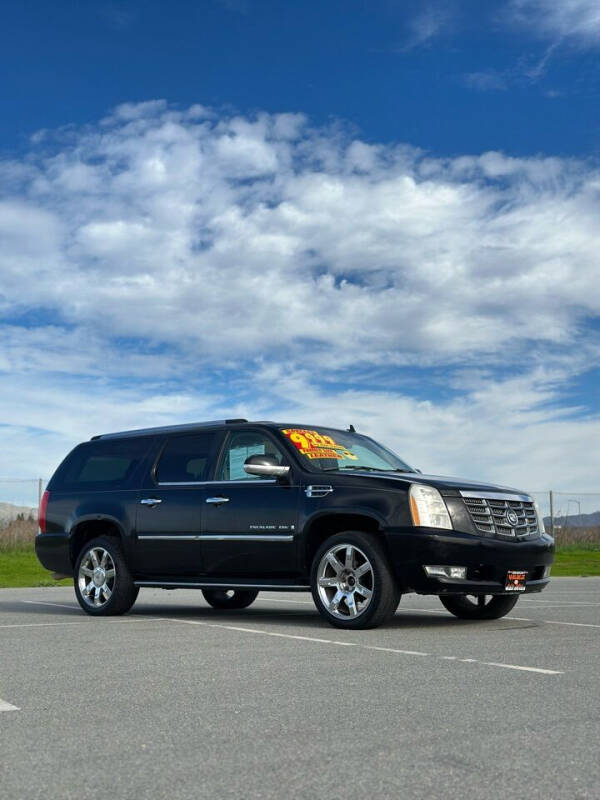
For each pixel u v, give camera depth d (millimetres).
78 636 7477
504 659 6078
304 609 10820
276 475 8555
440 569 7820
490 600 9211
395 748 3641
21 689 4961
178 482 9469
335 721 4133
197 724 4078
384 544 8031
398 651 6477
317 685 5062
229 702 4578
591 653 6387
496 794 3047
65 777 3254
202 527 9109
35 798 3018
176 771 3324
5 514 23344
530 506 8688
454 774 3273
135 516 9656
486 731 3932
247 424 9281
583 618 9266
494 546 8016
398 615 9750
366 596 7969
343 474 8414
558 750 3609
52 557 10383
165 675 5410
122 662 5945
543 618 9273
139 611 10453
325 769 3342
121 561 9656
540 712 4324
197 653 6375
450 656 6219
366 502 8094
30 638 7336
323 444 9109
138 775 3273
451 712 4328
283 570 8570
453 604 9289
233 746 3678
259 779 3219
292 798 3010
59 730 3973
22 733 3920
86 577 9961
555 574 20062
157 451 9859
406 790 3090
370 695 4762
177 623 8672
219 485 9117
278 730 3955
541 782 3176
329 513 8242
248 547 8773
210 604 11172
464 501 8078
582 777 3236
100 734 3895
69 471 10594
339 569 8148
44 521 10523
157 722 4121
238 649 6598
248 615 9773
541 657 6180
